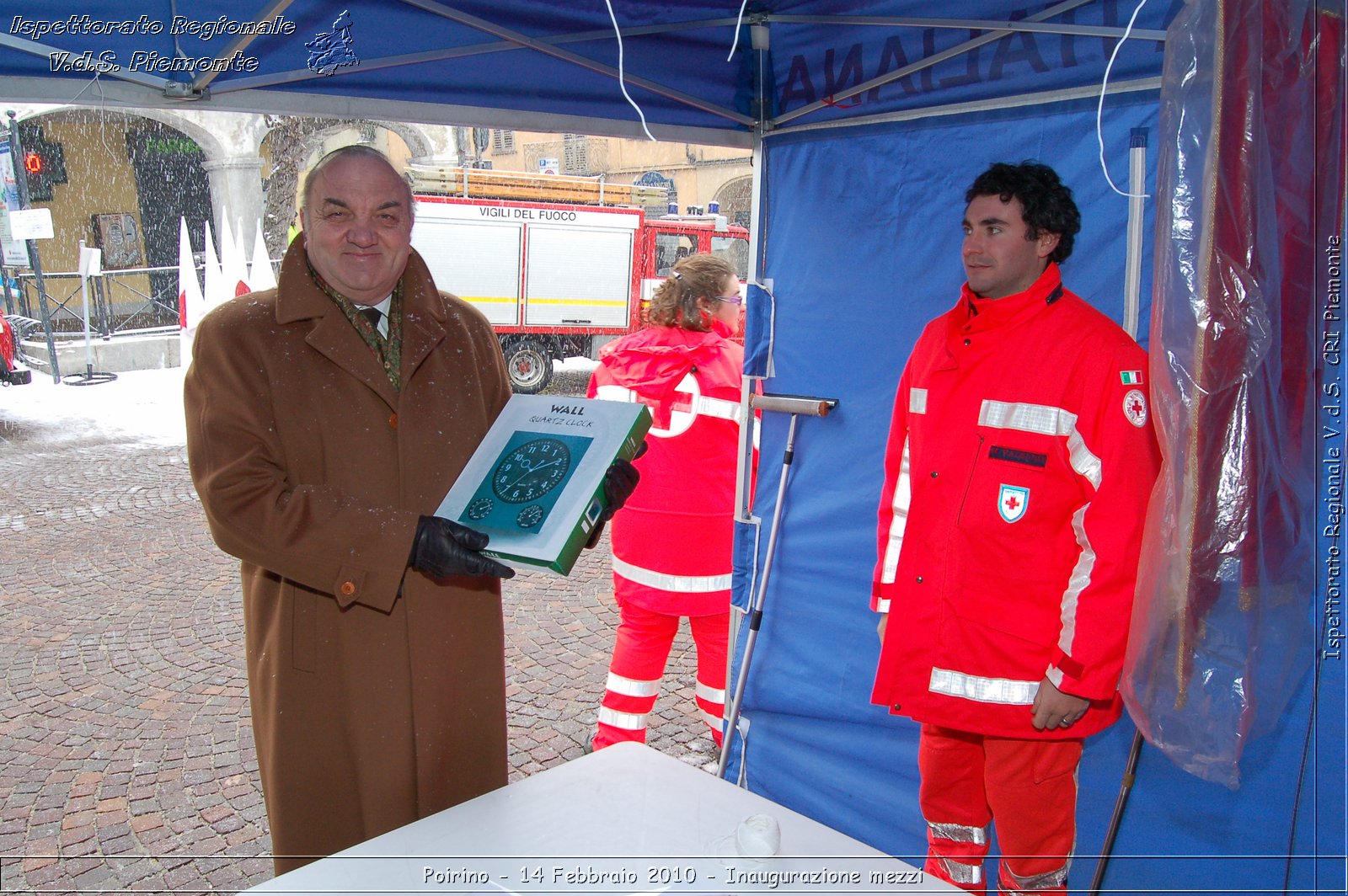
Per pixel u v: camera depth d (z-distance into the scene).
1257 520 1.75
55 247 16.92
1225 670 1.79
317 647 1.96
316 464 1.94
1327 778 1.99
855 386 2.94
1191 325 1.72
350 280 1.91
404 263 1.99
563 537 1.65
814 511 3.08
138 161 17.39
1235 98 1.64
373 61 2.36
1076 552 2.04
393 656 1.98
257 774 3.83
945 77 2.59
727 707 3.35
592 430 1.81
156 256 17.91
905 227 2.77
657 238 13.07
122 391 13.52
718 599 3.30
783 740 3.24
